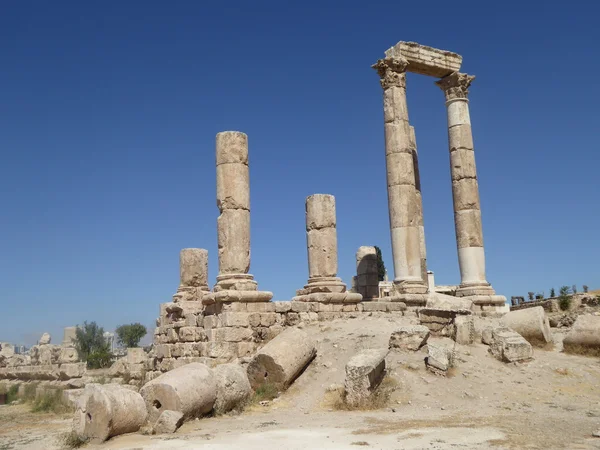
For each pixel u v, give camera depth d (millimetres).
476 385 14773
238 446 10000
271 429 11617
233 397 14211
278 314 20062
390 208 26688
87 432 11617
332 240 22422
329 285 21844
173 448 10133
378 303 23203
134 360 29109
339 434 10656
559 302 33688
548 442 9359
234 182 20516
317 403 14383
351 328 19312
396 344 16797
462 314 18453
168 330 22125
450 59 29469
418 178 32188
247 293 19281
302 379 16172
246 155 21016
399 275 26000
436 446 9281
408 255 25984
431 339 18219
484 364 16328
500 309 26547
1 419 18734
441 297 19891
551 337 19531
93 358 44000
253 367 15852
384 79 27859
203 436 11195
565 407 13055
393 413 12797
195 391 13031
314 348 17109
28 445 12406
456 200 28281
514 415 12102
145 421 12336
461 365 15969
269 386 15531
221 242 20359
